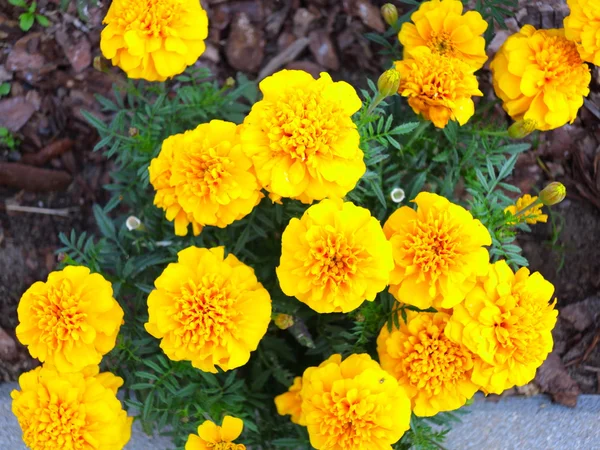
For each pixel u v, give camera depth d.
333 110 0.36
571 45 0.42
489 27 0.49
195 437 0.38
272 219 0.42
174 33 0.39
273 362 0.45
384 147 0.41
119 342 0.40
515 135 0.41
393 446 0.43
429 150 0.47
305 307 0.44
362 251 0.35
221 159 0.36
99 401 0.37
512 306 0.37
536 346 0.37
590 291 0.53
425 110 0.42
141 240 0.45
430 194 0.37
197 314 0.36
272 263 0.44
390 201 0.44
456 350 0.38
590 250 0.53
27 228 0.53
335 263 0.35
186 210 0.37
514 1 0.49
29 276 0.52
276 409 0.46
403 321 0.39
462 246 0.36
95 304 0.37
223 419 0.38
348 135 0.36
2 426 0.49
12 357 0.51
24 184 0.53
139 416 0.41
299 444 0.42
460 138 0.46
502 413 0.51
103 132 0.48
